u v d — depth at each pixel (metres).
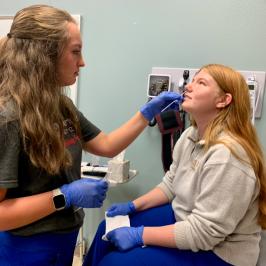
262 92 1.73
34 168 1.01
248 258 1.16
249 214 1.18
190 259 1.14
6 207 0.96
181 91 1.81
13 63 0.97
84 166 1.94
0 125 0.91
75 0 1.99
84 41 2.01
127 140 1.44
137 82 1.95
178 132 1.80
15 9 2.11
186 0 1.79
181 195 1.28
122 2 1.90
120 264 1.15
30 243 1.06
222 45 1.77
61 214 1.11
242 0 1.71
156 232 1.17
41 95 0.98
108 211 1.45
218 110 1.24
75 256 2.06
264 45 1.71
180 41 1.83
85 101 2.06
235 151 1.11
